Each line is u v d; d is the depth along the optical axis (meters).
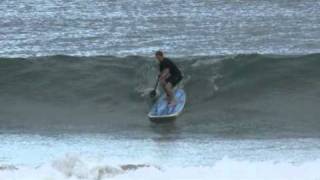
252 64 77.06
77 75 79.12
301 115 69.25
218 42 141.25
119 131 64.31
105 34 157.25
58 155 50.72
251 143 56.88
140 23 181.62
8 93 77.44
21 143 57.50
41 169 37.00
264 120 68.00
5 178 35.34
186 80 75.62
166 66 68.31
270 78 75.81
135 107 73.12
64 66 80.50
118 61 80.25
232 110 70.81
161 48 131.75
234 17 194.50
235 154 50.94
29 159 48.88
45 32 162.25
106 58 81.06
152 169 37.69
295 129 64.19
